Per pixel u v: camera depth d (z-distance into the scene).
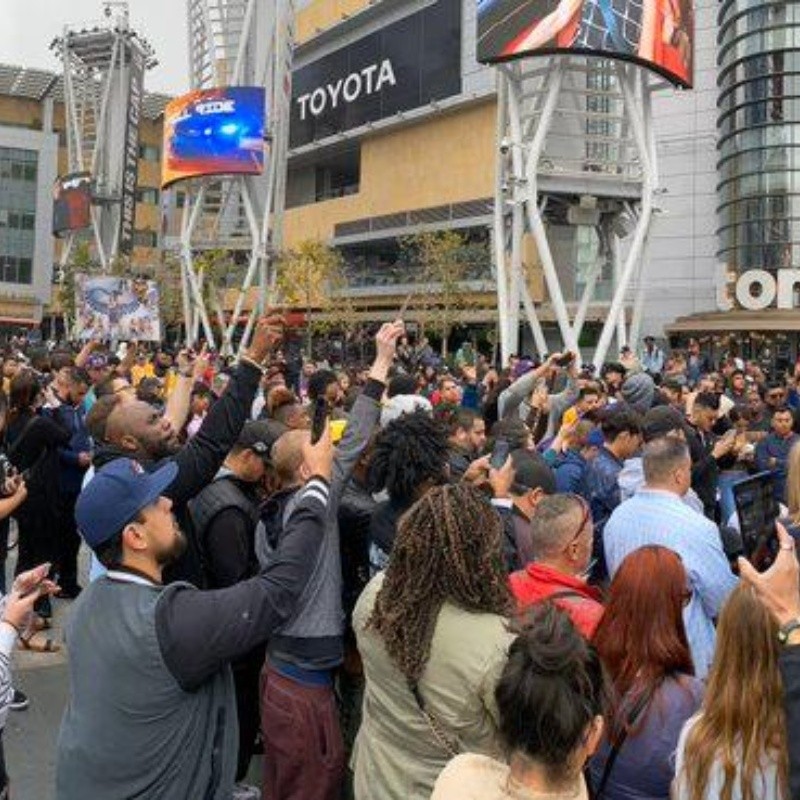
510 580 3.86
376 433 4.55
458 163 58.22
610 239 29.44
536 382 9.22
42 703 6.64
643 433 6.89
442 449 4.37
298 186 75.62
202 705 2.99
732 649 2.71
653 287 51.47
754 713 2.63
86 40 74.50
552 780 2.35
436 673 3.04
